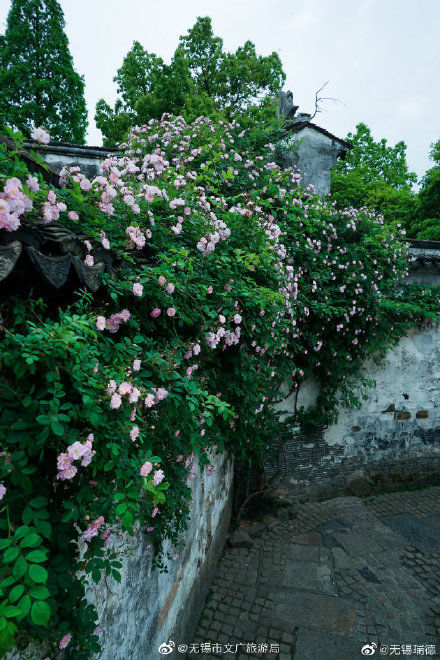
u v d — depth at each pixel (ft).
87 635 4.43
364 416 19.67
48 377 3.82
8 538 3.26
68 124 42.93
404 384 20.27
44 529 3.55
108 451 4.41
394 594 11.94
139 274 6.11
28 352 3.70
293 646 10.05
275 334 11.17
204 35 38.55
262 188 14.14
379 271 17.44
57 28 42.14
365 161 68.08
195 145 14.61
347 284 16.19
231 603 11.60
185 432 7.25
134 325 5.77
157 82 35.22
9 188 3.54
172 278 6.28
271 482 17.97
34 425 3.75
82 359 4.33
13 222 3.42
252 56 40.37
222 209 10.72
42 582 3.11
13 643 2.88
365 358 19.21
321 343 16.44
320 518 16.79
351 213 16.89
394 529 15.79
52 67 41.63
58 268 4.07
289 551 14.26
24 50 41.04
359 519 16.65
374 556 13.92
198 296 7.31
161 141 15.35
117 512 4.23
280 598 11.76
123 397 4.64
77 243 4.80
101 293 5.64
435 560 13.73
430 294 20.17
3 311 4.11
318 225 15.44
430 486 20.63
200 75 39.88
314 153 21.33
